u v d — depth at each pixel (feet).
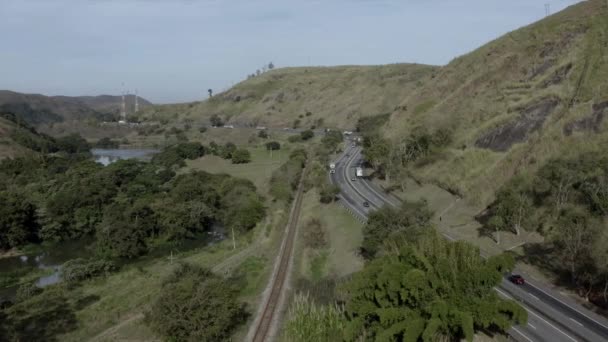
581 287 116.57
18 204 222.48
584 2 290.97
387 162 264.72
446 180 219.00
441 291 80.69
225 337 105.40
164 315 100.63
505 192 164.96
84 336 113.50
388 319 80.07
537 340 93.86
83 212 230.48
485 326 79.46
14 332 117.29
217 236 222.28
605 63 202.69
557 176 152.25
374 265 91.71
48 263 197.88
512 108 227.81
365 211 212.23
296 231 199.21
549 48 258.78
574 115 180.86
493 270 80.48
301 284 139.03
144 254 199.11
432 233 95.20
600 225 125.18
